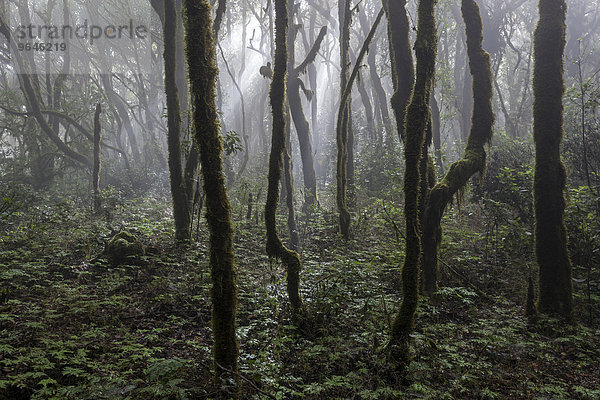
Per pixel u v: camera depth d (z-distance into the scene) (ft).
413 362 16.92
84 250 33.27
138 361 18.33
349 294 24.45
